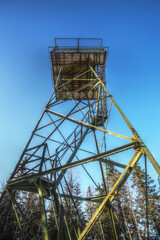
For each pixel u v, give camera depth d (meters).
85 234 5.68
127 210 33.06
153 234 31.81
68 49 12.48
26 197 25.47
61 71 13.66
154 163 5.13
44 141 10.16
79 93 14.90
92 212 37.44
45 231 5.93
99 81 10.54
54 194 8.63
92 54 12.66
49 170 6.71
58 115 11.23
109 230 31.06
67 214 20.48
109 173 37.88
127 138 6.56
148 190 36.12
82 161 6.24
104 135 11.17
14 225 23.33
